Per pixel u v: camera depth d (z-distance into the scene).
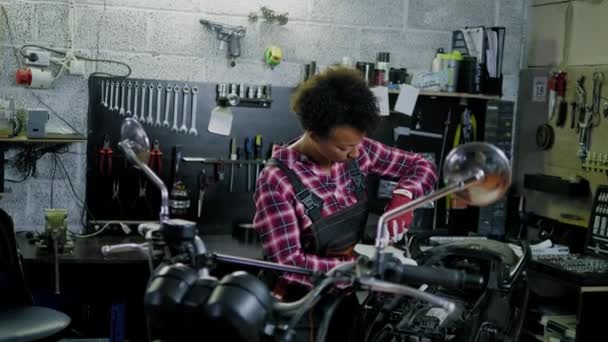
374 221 4.39
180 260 1.75
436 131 4.60
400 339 2.43
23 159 4.05
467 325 2.47
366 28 4.45
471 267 2.64
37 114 3.78
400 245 3.85
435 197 1.74
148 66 4.16
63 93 4.07
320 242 2.37
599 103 4.12
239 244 4.04
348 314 2.38
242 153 4.29
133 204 4.18
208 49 4.22
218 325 1.54
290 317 1.64
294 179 2.33
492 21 4.68
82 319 4.18
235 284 1.57
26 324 2.77
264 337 1.58
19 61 3.99
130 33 4.11
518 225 4.60
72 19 4.03
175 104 4.19
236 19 4.24
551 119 4.48
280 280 2.25
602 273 3.50
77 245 3.82
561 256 3.86
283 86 4.34
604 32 4.10
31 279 4.00
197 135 4.23
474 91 4.46
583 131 4.20
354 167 2.49
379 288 1.62
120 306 3.81
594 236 3.93
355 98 2.17
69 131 3.95
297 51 4.36
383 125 4.51
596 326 3.52
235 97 4.20
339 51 4.42
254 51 4.29
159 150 4.19
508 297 2.57
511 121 4.74
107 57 4.10
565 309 3.90
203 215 4.27
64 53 4.03
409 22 4.52
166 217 1.85
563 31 4.42
